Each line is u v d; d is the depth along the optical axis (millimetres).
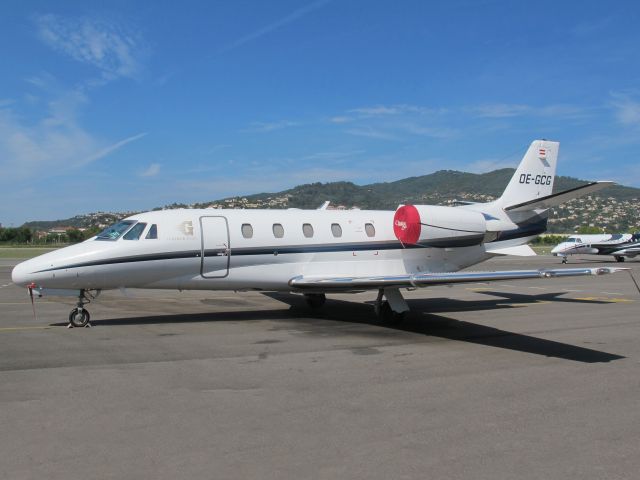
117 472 4508
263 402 6453
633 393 6961
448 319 13430
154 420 5789
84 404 6328
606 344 10289
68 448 5012
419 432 5484
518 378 7680
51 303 16328
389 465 4676
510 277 10383
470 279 10766
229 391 6910
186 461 4730
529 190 16469
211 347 9727
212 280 12625
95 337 10633
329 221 13906
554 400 6633
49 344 9898
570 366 8430
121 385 7156
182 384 7223
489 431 5531
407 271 14547
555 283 24984
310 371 8000
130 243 11844
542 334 11344
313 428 5570
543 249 74562
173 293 19234
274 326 12141
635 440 5312
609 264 39312
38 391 6855
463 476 4473
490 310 15141
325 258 13586
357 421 5801
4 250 62688
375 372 7977
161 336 10781
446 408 6277
